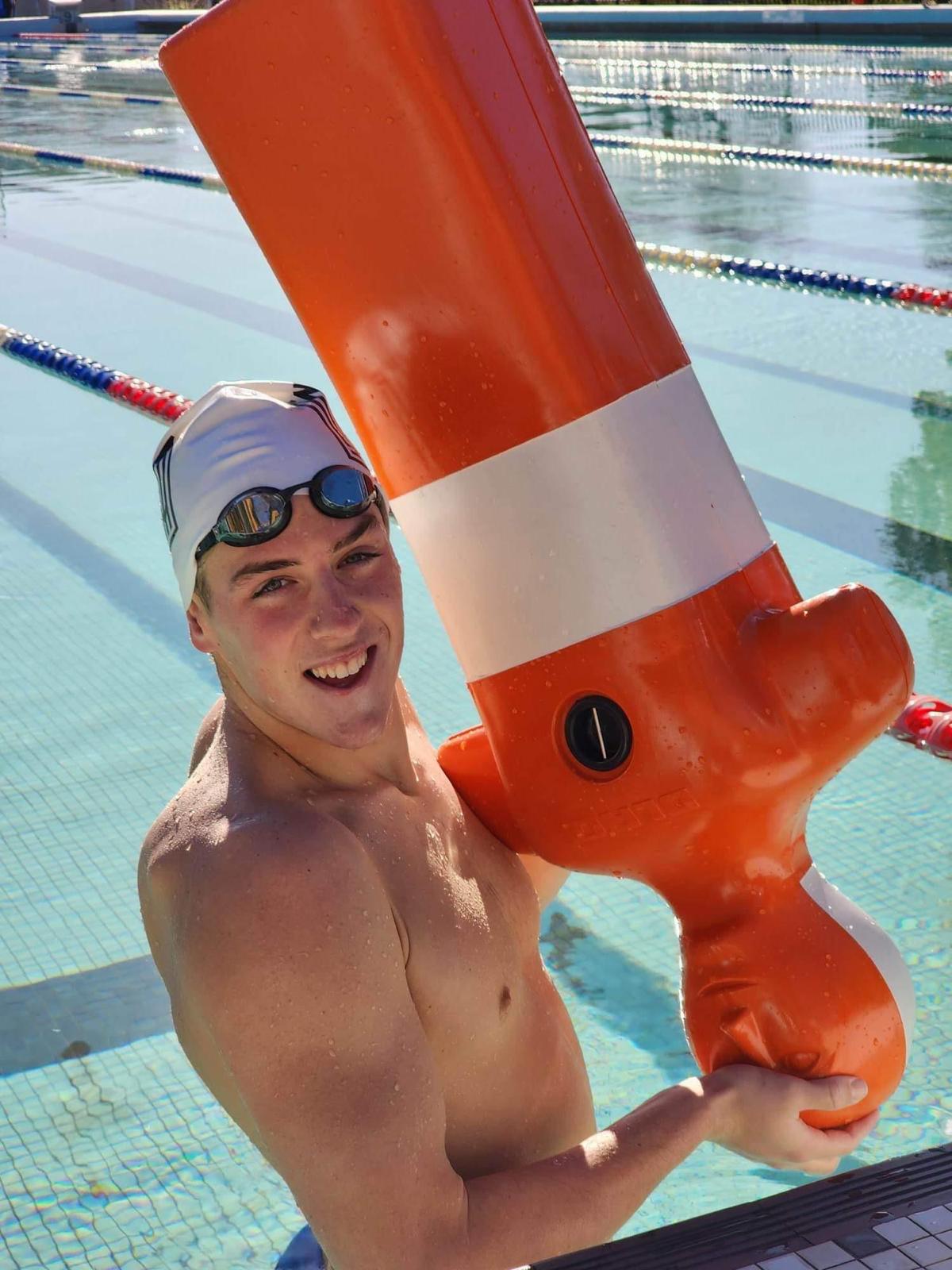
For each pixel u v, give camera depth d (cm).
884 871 212
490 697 120
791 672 112
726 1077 118
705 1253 92
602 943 204
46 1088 176
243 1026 97
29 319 579
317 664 104
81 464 418
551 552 112
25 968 200
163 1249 150
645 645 112
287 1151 98
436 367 111
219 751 111
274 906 96
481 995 113
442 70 102
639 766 114
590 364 109
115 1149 166
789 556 324
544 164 108
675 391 114
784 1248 92
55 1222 155
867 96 1038
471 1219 102
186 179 881
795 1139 120
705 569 114
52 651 303
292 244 111
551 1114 125
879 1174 100
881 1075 122
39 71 1567
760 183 784
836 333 507
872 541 331
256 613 104
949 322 514
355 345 113
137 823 236
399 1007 100
